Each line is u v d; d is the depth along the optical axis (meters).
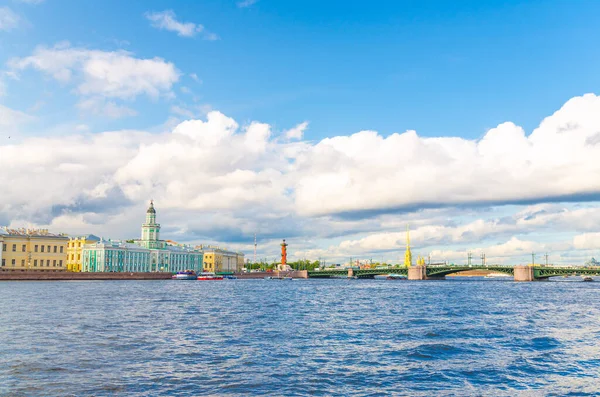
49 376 26.53
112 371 27.80
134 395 23.30
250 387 24.84
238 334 42.78
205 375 27.12
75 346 35.50
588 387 25.48
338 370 28.67
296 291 131.00
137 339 39.09
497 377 27.39
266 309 69.62
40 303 75.12
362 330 45.91
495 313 64.44
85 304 74.06
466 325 50.19
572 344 38.22
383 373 28.05
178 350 34.38
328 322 52.72
